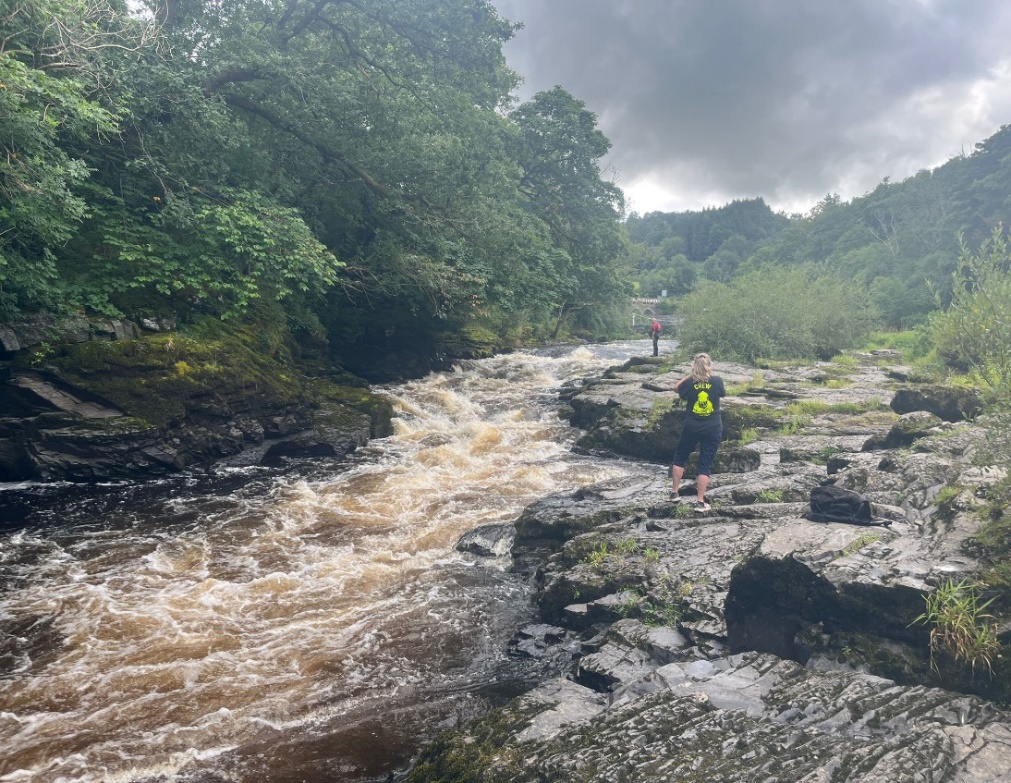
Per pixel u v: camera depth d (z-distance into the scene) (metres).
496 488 10.67
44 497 9.46
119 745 4.30
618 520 7.86
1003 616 3.72
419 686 5.14
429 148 18.45
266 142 17.16
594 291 35.38
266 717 4.67
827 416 12.26
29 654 5.40
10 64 8.70
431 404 17.55
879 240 81.12
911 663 3.88
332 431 13.10
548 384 21.88
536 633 5.98
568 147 33.22
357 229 19.53
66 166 9.98
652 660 4.88
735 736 3.35
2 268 9.69
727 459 9.83
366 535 8.48
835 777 2.90
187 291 13.21
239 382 12.03
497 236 20.02
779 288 23.12
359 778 4.05
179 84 13.02
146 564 7.30
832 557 4.41
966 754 2.97
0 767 4.06
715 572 5.83
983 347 5.42
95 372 10.53
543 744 3.58
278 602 6.54
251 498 9.85
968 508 4.75
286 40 18.06
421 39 19.42
